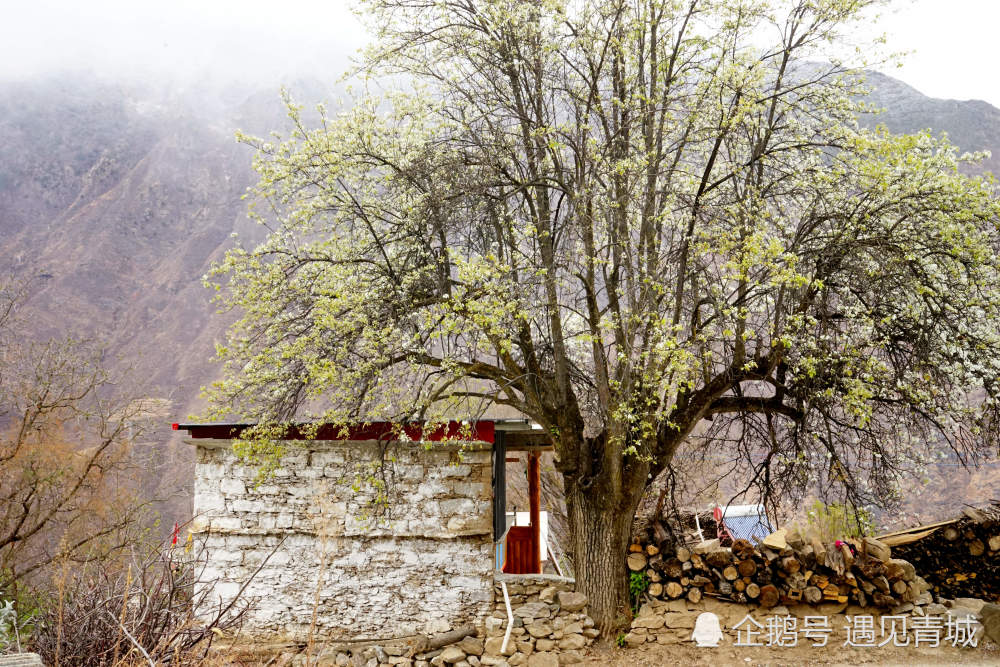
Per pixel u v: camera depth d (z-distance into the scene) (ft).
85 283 314.14
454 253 32.24
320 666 33.09
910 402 31.81
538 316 36.29
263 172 34.14
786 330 31.81
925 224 32.22
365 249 35.50
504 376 36.14
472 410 35.24
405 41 35.12
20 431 47.88
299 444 35.27
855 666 30.63
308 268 34.47
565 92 35.83
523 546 45.57
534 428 40.86
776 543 34.40
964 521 35.99
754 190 33.14
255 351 33.37
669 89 34.40
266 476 32.89
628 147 34.19
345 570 34.78
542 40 34.63
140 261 343.87
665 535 36.17
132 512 50.08
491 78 35.22
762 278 30.76
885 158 30.27
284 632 34.24
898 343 33.01
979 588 35.01
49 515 47.03
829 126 34.22
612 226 33.60
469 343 31.94
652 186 33.55
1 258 334.03
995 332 31.65
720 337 33.37
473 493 35.19
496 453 38.70
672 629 33.99
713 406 36.47
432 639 33.60
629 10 34.27
